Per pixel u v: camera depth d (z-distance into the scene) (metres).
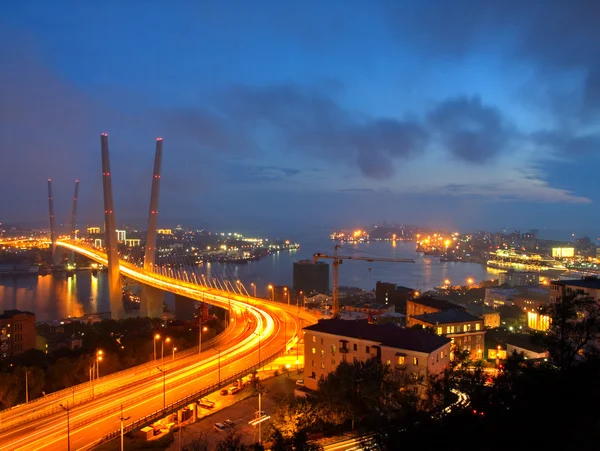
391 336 102.38
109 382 104.25
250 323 174.75
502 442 43.75
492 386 57.12
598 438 42.19
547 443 42.38
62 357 125.75
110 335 168.38
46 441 72.69
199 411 104.56
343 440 75.62
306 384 111.81
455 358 82.56
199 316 182.88
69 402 90.69
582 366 49.75
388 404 75.19
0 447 70.69
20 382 106.25
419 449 46.84
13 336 164.88
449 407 60.28
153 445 84.25
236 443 60.22
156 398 92.50
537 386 47.78
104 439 71.81
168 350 143.12
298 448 56.03
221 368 114.19
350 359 105.12
